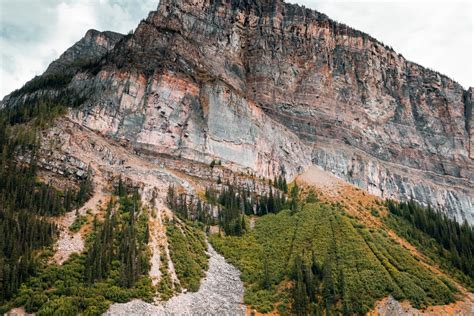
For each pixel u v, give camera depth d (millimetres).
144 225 129875
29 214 116812
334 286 126875
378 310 120688
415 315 120438
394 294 125312
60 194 132625
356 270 133250
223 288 124688
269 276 132375
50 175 137125
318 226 155125
